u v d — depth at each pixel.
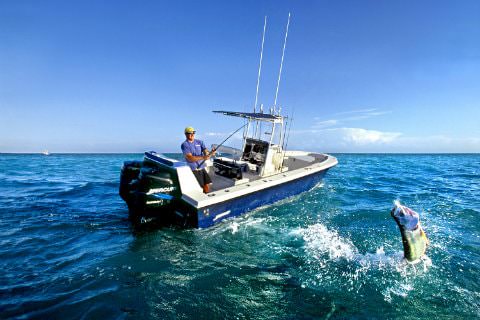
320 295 3.80
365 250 5.21
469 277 4.27
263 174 7.86
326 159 10.85
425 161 33.12
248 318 3.30
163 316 3.28
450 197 9.60
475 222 6.83
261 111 8.67
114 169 19.72
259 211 7.50
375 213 7.53
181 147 6.41
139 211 5.77
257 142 8.52
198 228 5.95
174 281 4.05
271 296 3.74
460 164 26.88
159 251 5.05
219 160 8.36
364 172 17.50
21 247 5.17
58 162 28.08
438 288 3.98
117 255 4.87
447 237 5.85
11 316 3.20
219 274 4.28
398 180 13.80
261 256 4.93
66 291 3.74
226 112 8.02
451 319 3.37
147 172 5.70
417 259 4.57
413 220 4.39
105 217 7.06
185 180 5.87
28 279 4.04
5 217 7.01
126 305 3.47
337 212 7.62
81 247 5.20
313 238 5.76
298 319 3.31
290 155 11.41
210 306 3.50
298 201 8.66
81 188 11.21
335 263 4.70
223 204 6.11
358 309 3.52
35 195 9.73
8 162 27.45
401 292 3.88
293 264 4.64
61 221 6.71
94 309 3.36
